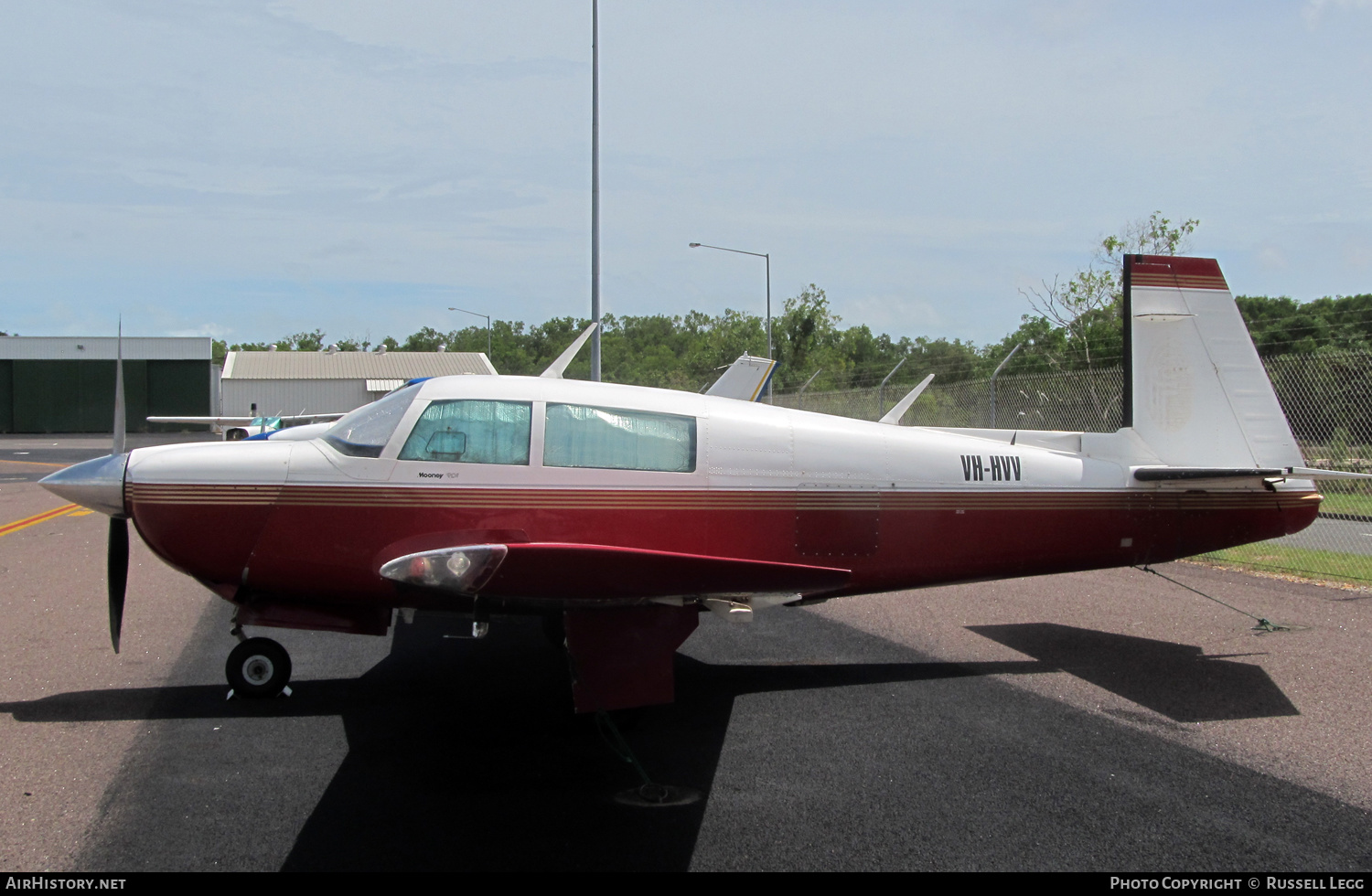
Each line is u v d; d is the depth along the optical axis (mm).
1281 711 4801
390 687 5266
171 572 8484
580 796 3791
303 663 5711
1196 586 7988
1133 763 4148
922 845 3383
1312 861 3264
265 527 4871
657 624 4512
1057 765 4129
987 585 8234
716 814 3637
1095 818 3602
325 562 4895
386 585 4938
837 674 5562
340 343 97438
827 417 5660
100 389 44656
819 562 5375
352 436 5031
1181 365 5949
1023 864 3242
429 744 4359
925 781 3961
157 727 4516
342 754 4211
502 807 3678
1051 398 12812
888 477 5484
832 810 3674
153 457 4934
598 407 5156
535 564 3859
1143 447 5941
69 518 12500
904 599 7734
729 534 5203
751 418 5383
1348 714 4742
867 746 4367
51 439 38406
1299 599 7367
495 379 5211
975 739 4465
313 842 3342
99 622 6562
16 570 8531
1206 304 5973
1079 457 5875
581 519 4992
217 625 6523
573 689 4352
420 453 4934
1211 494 5906
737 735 4523
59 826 3426
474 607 4926
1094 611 7168
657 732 4566
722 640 6352
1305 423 12141
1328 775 3996
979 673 5559
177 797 3703
